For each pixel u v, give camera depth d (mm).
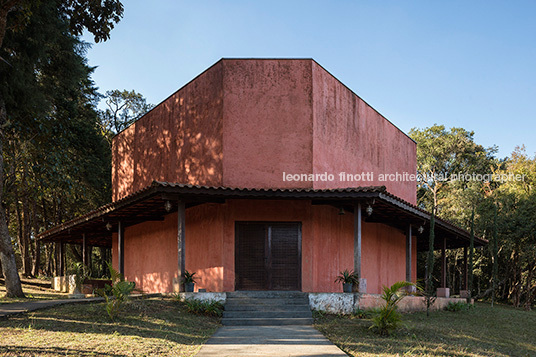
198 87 17453
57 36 18312
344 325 12133
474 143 47031
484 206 35344
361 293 14250
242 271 15430
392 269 21141
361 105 19516
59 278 23984
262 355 8297
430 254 16109
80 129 26406
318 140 16391
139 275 20781
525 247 31203
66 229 22281
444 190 44938
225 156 15953
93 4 13930
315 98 16469
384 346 9719
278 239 15719
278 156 16031
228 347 9078
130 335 9625
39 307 12102
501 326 15406
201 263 16141
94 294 19797
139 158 21094
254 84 16391
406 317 14680
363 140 19406
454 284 38281
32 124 20766
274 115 16250
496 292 38312
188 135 17609
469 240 24750
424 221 18422
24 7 12672
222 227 15484
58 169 22734
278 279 15484
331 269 16266
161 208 16812
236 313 13086
